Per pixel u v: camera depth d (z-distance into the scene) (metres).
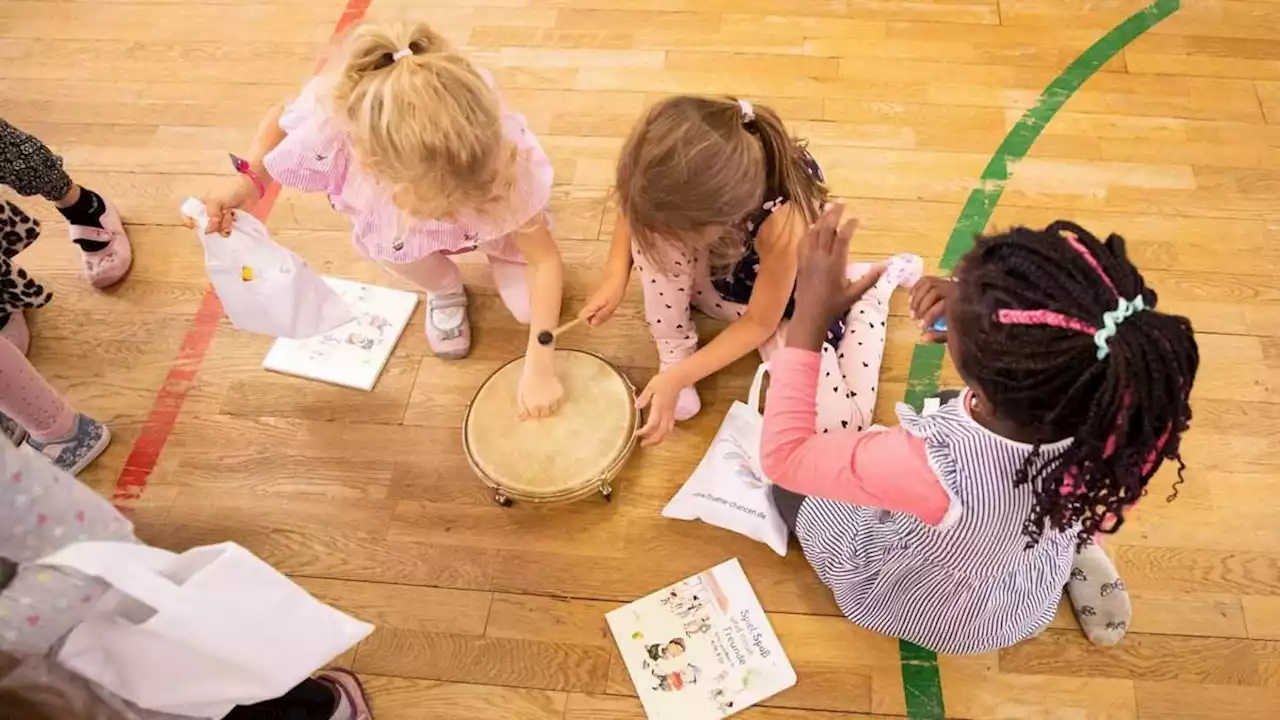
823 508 1.39
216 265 1.48
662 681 1.41
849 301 1.08
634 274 1.82
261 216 1.91
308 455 1.64
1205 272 1.74
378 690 1.43
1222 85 1.98
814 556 1.42
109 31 2.24
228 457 1.65
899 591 1.30
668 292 1.52
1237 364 1.64
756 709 1.38
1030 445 0.95
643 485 1.58
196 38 2.21
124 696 0.88
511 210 1.44
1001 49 2.06
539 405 1.48
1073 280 0.85
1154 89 1.98
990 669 1.40
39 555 0.91
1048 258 0.87
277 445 1.66
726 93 2.03
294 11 2.25
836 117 1.98
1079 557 1.41
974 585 1.22
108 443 1.67
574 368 1.55
